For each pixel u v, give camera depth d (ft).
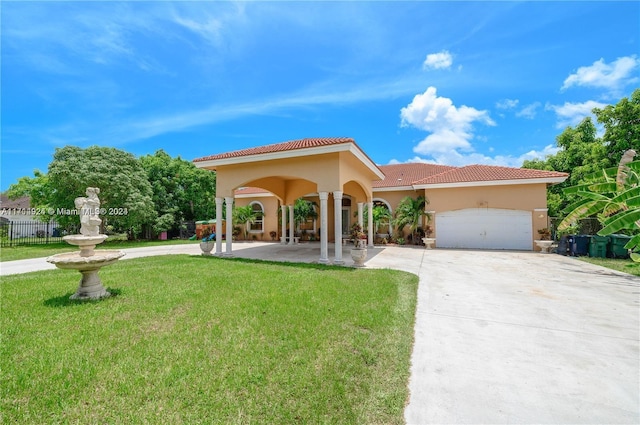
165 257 45.60
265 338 14.23
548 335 15.62
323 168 38.01
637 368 12.23
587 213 36.73
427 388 10.72
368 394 10.15
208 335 14.49
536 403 9.87
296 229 78.79
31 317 16.88
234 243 74.54
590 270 34.50
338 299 20.90
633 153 33.50
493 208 56.85
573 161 71.10
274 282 26.07
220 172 46.62
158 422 8.43
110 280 26.94
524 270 34.47
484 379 11.36
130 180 75.77
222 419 8.63
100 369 11.19
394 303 20.47
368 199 58.90
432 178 64.23
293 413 8.97
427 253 50.70
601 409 9.58
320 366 11.75
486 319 18.07
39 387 10.00
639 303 21.29
